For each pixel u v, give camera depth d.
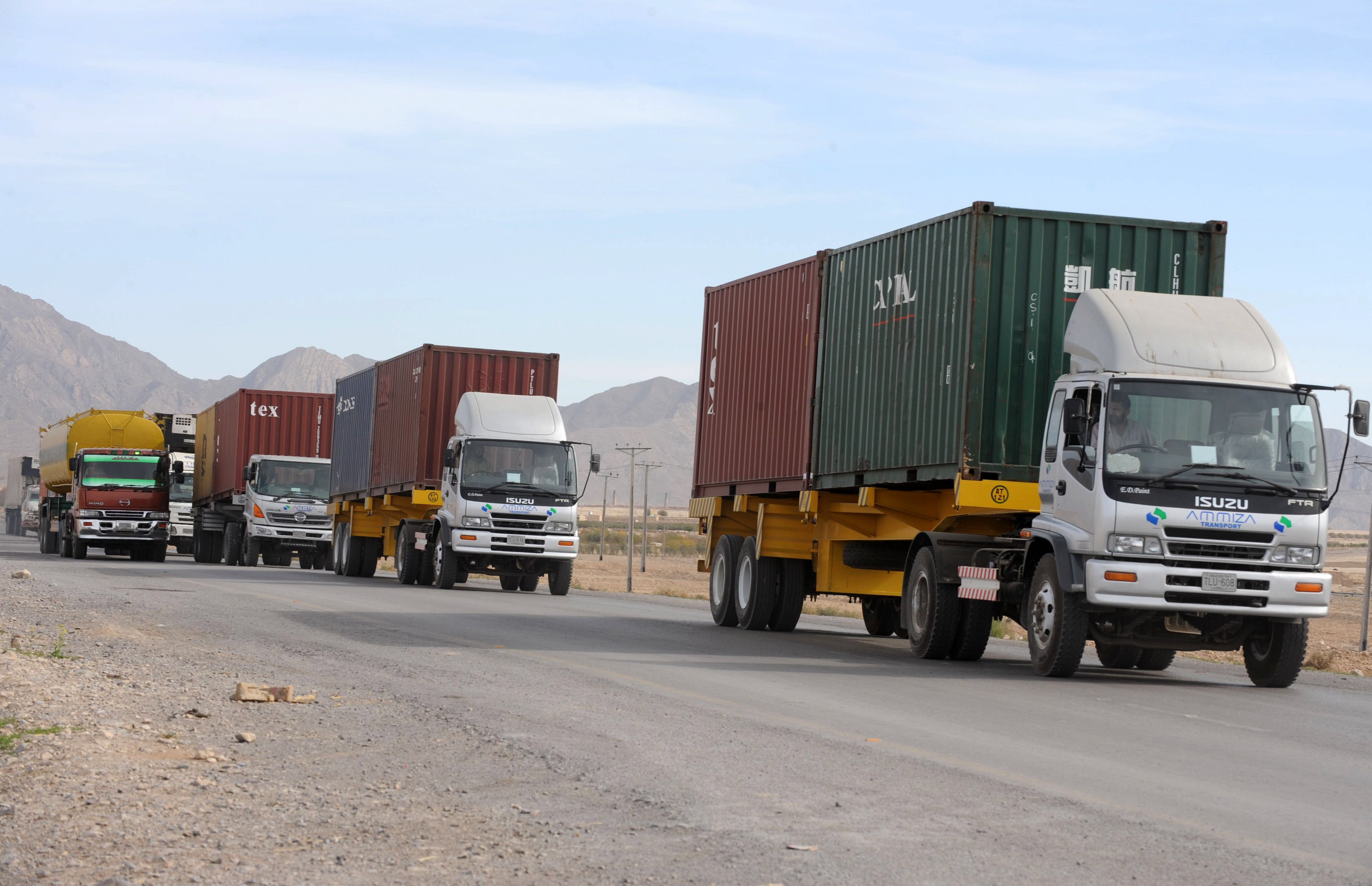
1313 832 7.54
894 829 7.33
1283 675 15.27
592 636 19.34
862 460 19.12
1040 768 9.32
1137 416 14.49
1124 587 14.23
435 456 33.72
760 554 21.88
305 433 46.44
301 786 8.45
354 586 31.41
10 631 17.41
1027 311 16.67
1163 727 11.60
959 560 17.31
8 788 8.16
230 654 15.55
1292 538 14.38
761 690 13.32
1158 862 6.72
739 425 23.62
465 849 6.91
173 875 6.40
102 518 44.56
